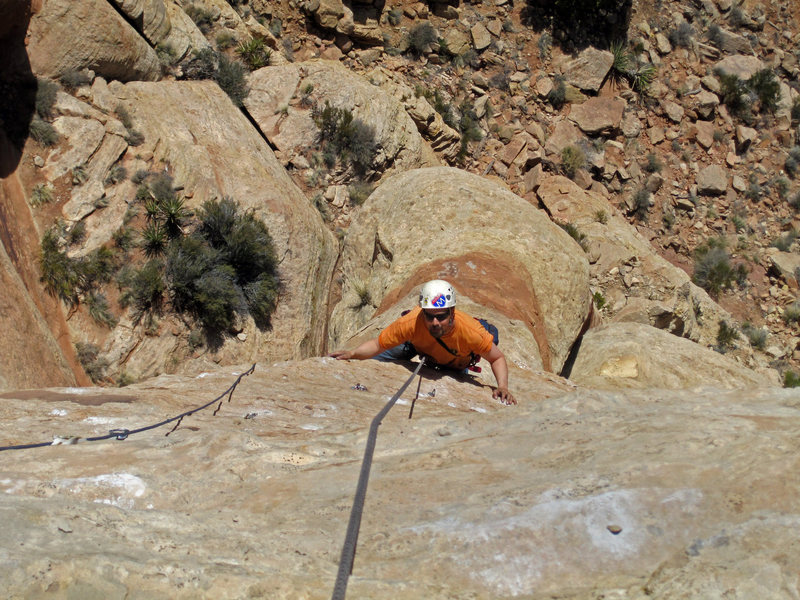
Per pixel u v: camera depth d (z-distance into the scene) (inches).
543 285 531.8
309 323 862.5
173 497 132.0
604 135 1261.1
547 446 137.6
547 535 100.3
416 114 1127.6
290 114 1014.4
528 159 1203.2
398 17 1202.6
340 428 185.6
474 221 574.9
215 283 767.1
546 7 1288.1
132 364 725.3
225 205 816.9
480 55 1238.9
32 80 799.1
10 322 528.1
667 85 1331.2
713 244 1229.1
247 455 146.6
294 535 109.7
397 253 571.2
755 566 84.0
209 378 247.3
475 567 96.5
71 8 808.3
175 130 869.8
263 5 1128.2
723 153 1314.0
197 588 92.1
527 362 425.4
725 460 111.4
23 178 764.0
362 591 92.0
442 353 263.6
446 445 150.6
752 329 1140.5
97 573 91.4
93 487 130.9
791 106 1376.7
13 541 98.6
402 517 113.3
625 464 116.3
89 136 802.8
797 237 1268.5
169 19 969.5
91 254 748.0
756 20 1459.2
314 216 934.4
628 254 1017.5
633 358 506.0
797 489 100.6
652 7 1374.3
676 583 84.7
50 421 180.4
